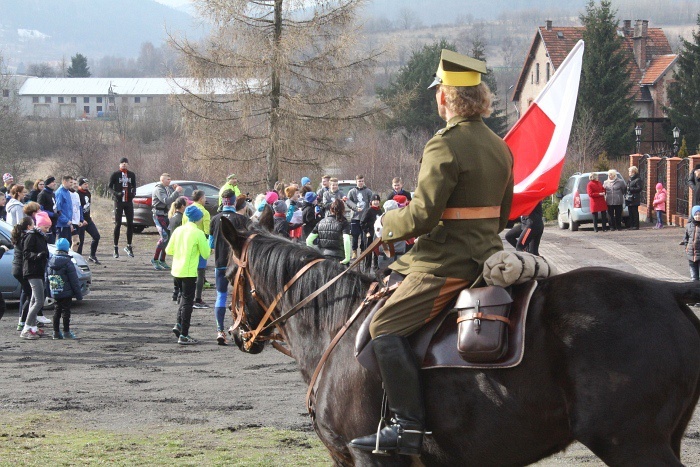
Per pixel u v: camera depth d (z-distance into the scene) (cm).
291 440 696
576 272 368
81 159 5084
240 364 1062
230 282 488
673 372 334
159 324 1354
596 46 5322
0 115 5062
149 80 12544
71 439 706
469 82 388
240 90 2883
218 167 2980
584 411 337
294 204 1775
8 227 1520
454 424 370
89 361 1080
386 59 3041
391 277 407
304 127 2911
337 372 412
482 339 359
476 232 385
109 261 2144
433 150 379
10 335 1261
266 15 2917
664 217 3089
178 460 634
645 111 6550
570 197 3025
